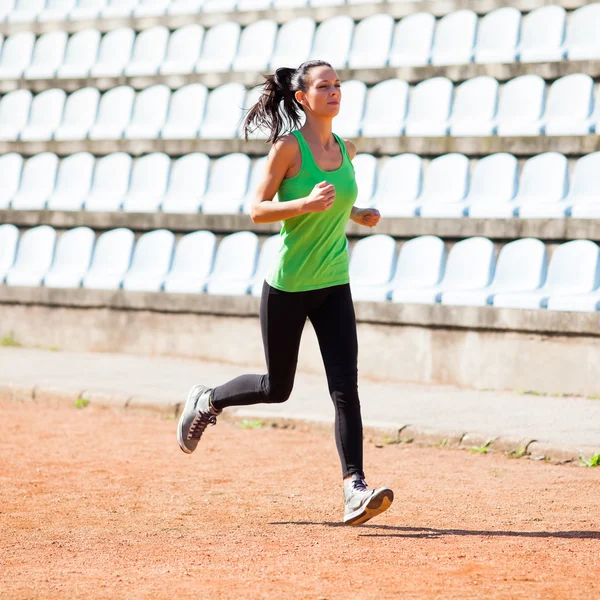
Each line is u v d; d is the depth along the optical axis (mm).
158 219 34719
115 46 43844
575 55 33500
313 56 38906
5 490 16891
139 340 32969
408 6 38375
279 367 14281
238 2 42875
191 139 36312
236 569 11859
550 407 23656
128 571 11805
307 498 16266
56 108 41656
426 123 33750
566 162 29688
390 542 13242
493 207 29266
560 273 27297
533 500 16000
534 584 11047
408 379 28203
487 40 35719
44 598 10641
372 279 30000
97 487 17141
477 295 27328
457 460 19438
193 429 15469
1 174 39688
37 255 36625
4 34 47188
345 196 13664
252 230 32969
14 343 34969
